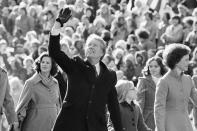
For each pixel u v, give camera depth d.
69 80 12.90
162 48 26.92
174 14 31.53
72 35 30.14
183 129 14.04
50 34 12.68
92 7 35.19
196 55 23.64
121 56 25.50
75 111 12.82
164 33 29.52
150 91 17.44
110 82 13.12
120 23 30.97
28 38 32.62
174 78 14.19
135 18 31.14
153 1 28.09
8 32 35.94
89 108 12.85
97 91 12.95
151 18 30.30
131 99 15.71
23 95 16.12
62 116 12.84
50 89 16.25
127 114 15.62
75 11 33.94
